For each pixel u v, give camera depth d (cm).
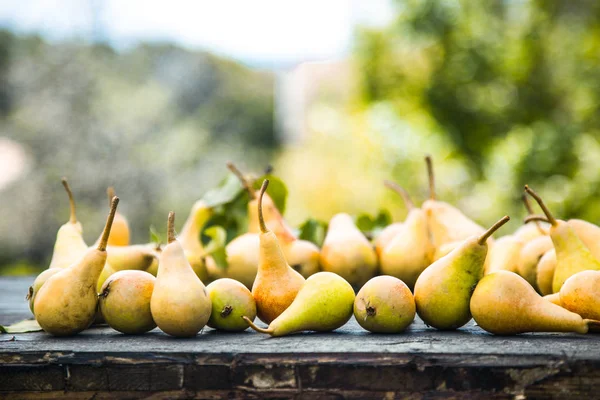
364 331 127
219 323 125
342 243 165
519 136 453
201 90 816
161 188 614
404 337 120
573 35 477
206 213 186
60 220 565
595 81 453
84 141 601
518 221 414
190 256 168
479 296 120
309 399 106
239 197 190
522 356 104
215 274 166
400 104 519
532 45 479
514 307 118
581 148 424
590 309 120
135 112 639
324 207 546
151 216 601
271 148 864
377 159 502
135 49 746
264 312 128
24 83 619
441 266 126
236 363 107
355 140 542
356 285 169
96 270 124
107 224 125
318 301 122
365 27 541
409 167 481
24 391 111
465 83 494
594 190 395
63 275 123
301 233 197
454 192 468
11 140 585
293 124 942
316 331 127
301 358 106
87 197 586
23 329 132
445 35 500
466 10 501
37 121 596
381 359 105
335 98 717
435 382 104
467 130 496
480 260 124
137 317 123
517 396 103
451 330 128
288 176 654
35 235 558
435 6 502
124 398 110
